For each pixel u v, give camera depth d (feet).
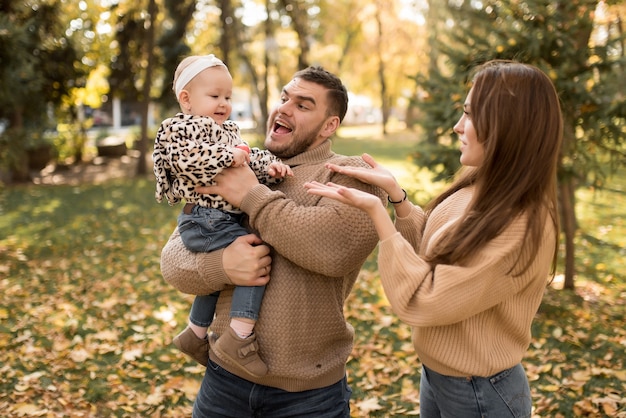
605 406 11.73
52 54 48.55
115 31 59.31
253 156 7.45
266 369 6.90
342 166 7.07
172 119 7.38
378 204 6.07
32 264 24.26
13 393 12.81
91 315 18.06
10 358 14.62
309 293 7.04
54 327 16.94
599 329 16.24
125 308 18.66
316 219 6.66
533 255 5.74
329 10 101.30
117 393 13.01
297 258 6.72
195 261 7.31
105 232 30.63
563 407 11.98
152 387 13.10
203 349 7.98
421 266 5.92
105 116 117.19
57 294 20.25
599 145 17.66
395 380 13.46
